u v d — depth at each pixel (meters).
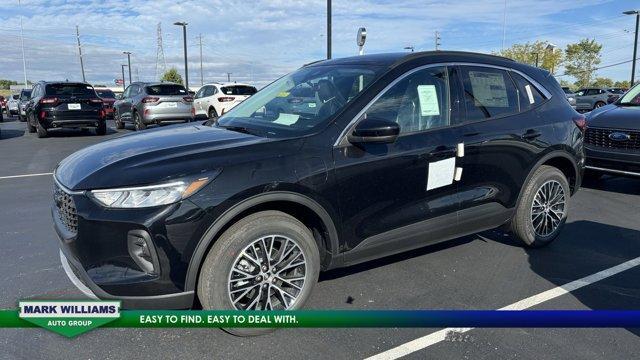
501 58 4.32
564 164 4.69
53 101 14.48
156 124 15.88
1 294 3.64
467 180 3.84
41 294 3.64
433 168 3.60
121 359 2.83
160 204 2.68
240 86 17.91
